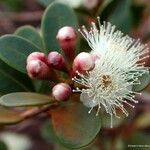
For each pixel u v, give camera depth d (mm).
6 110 182
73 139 168
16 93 165
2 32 321
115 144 271
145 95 264
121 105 177
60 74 180
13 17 321
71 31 177
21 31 197
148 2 281
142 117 282
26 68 178
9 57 179
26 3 330
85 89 177
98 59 178
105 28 208
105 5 219
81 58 171
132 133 273
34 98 166
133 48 183
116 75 180
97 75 178
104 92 178
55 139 271
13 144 335
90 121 172
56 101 172
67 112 176
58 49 191
